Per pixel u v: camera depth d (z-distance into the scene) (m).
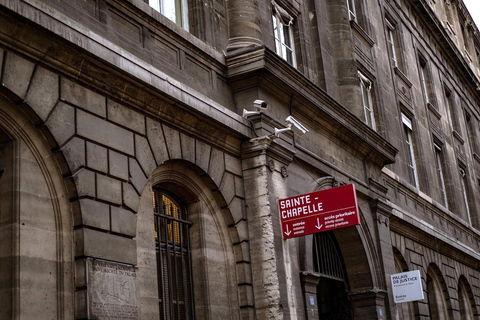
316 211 12.91
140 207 10.59
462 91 36.12
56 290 8.77
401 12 28.45
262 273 12.54
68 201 9.15
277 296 12.31
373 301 16.83
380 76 23.27
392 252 18.77
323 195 12.94
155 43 11.80
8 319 8.15
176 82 11.38
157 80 10.83
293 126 14.76
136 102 10.61
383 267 17.70
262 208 12.86
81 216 9.07
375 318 16.73
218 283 12.18
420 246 22.83
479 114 38.69
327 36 19.19
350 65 19.25
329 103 15.84
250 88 13.62
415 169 25.67
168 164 11.51
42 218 8.83
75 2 10.03
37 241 8.67
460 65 35.44
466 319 26.59
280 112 14.27
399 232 20.89
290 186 14.00
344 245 17.05
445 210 26.81
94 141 9.65
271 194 13.05
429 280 23.84
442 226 26.27
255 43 14.20
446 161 29.61
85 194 9.23
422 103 28.31
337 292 17.95
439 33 32.44
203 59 13.09
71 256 8.99
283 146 13.71
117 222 9.73
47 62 9.06
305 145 15.17
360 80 21.33
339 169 16.39
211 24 13.85
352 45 19.67
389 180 21.31
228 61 13.64
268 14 16.00
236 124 12.81
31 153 8.91
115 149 10.02
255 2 14.68
